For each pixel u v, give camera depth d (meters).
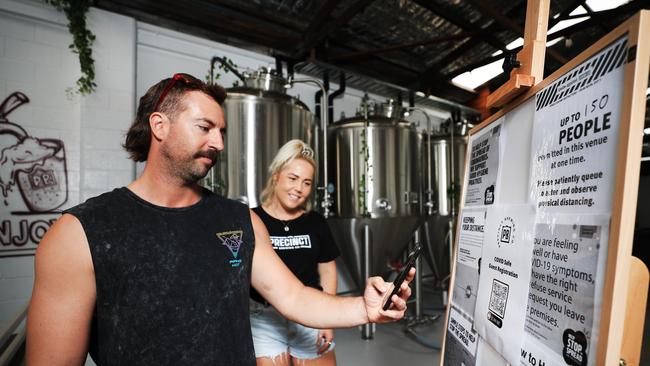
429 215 3.98
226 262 0.81
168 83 0.79
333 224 3.16
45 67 2.41
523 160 0.78
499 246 0.84
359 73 3.56
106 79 2.55
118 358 0.69
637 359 0.59
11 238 2.32
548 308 0.63
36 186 2.39
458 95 4.70
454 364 1.00
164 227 0.76
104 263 0.68
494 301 0.82
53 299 0.65
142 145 0.82
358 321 0.85
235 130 2.50
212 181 2.45
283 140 2.63
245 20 2.93
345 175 3.13
